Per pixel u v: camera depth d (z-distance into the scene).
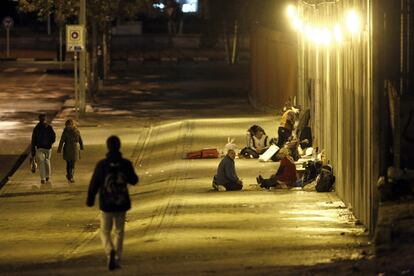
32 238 49.34
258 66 116.56
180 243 41.75
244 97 127.88
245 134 86.75
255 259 36.31
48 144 69.31
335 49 57.81
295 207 52.12
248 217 49.12
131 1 127.94
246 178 64.69
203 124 94.69
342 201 53.69
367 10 43.97
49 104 119.44
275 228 45.34
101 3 120.12
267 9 126.06
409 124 42.12
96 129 95.19
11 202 62.56
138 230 47.84
